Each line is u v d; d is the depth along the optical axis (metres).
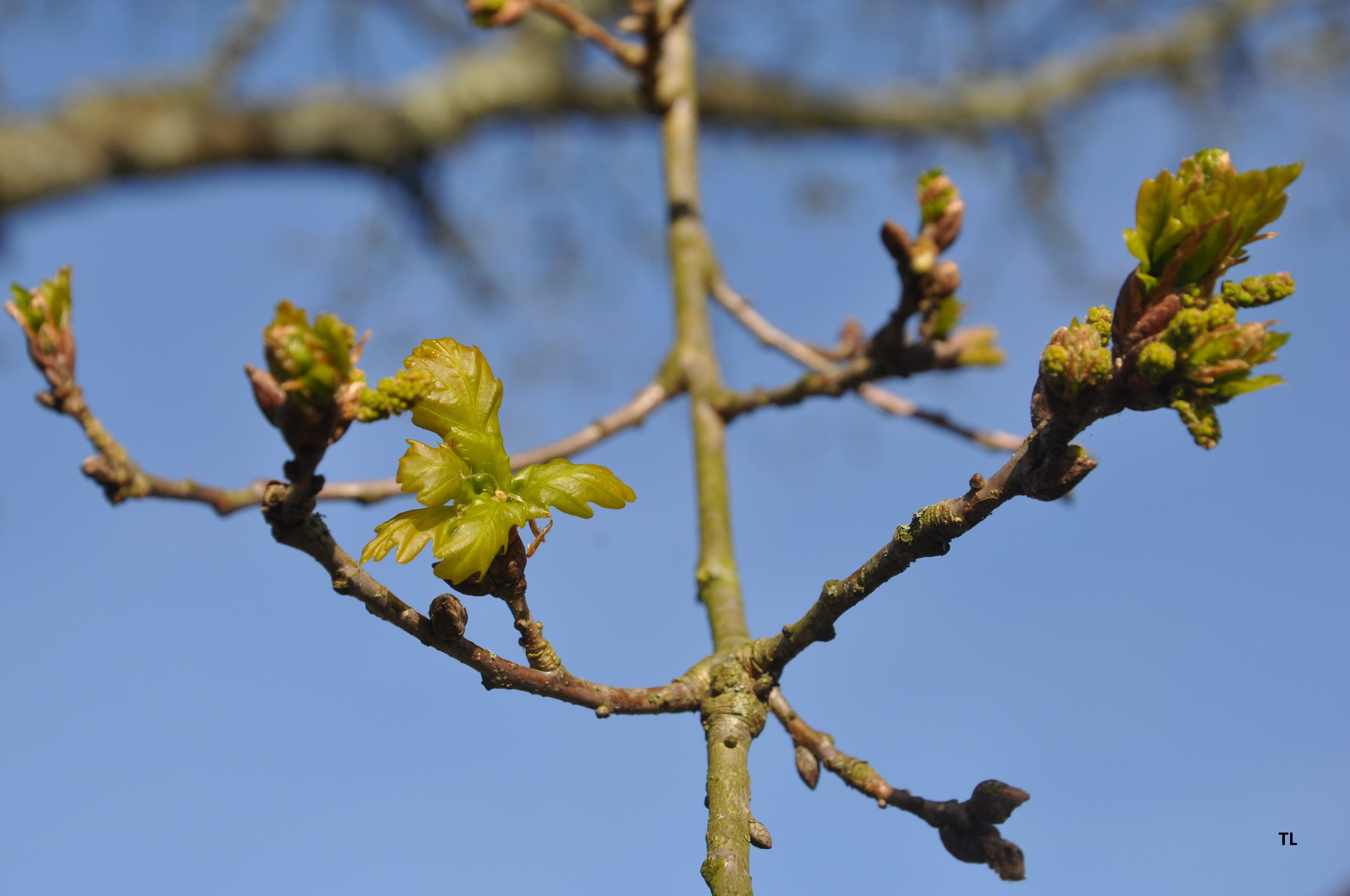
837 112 1.96
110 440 0.52
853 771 0.50
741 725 0.49
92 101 1.52
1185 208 0.43
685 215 0.71
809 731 0.51
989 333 0.59
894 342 0.58
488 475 0.46
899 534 0.46
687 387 0.63
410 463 0.45
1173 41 1.95
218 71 1.57
